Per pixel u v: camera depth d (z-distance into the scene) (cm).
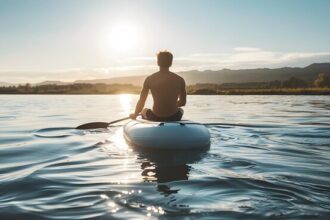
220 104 1748
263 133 624
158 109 510
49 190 279
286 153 437
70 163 384
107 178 318
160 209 233
